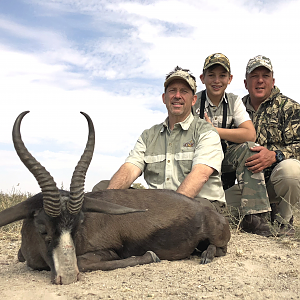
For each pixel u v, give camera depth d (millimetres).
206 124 1729
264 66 2092
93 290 1019
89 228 1279
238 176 1898
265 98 2170
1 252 1592
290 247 1505
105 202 1193
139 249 1363
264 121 2139
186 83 1697
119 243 1335
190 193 1535
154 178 1773
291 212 1987
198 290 1017
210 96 2061
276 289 1024
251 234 1813
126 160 1797
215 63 1969
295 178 1895
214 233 1396
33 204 1173
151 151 1784
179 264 1293
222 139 1990
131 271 1200
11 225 2109
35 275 1203
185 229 1376
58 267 1087
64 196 1147
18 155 1100
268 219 1907
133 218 1346
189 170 1695
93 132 1183
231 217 1982
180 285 1055
